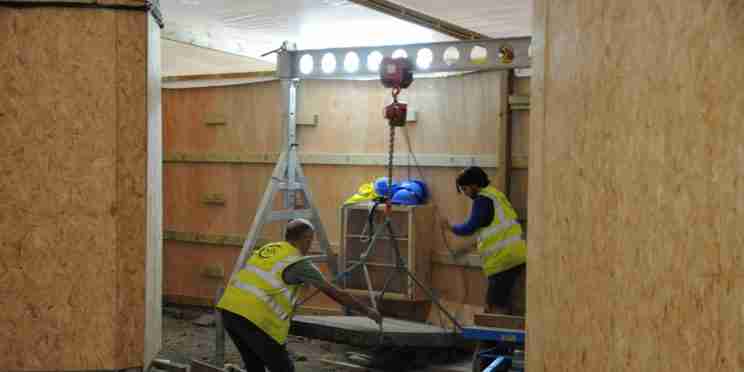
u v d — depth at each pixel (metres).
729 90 1.46
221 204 8.26
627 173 1.96
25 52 3.19
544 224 2.69
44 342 3.25
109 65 3.20
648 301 1.83
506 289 6.27
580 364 2.28
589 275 2.22
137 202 3.27
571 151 2.40
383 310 7.27
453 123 6.92
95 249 3.24
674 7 1.70
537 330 2.76
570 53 2.42
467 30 6.62
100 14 3.19
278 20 6.46
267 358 5.07
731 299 1.46
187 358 6.66
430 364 6.58
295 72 6.92
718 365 1.50
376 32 6.91
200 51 7.33
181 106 8.41
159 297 3.68
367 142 7.38
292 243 5.32
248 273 5.12
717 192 1.51
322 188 7.59
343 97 7.46
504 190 6.56
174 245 8.57
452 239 6.95
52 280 3.24
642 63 1.87
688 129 1.63
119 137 3.23
